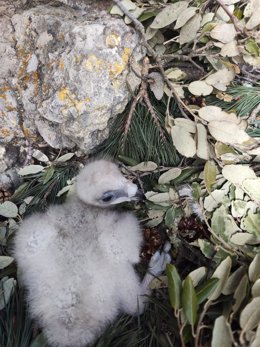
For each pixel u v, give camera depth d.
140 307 0.41
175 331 0.39
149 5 0.46
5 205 0.44
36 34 0.44
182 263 0.43
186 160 0.45
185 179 0.44
